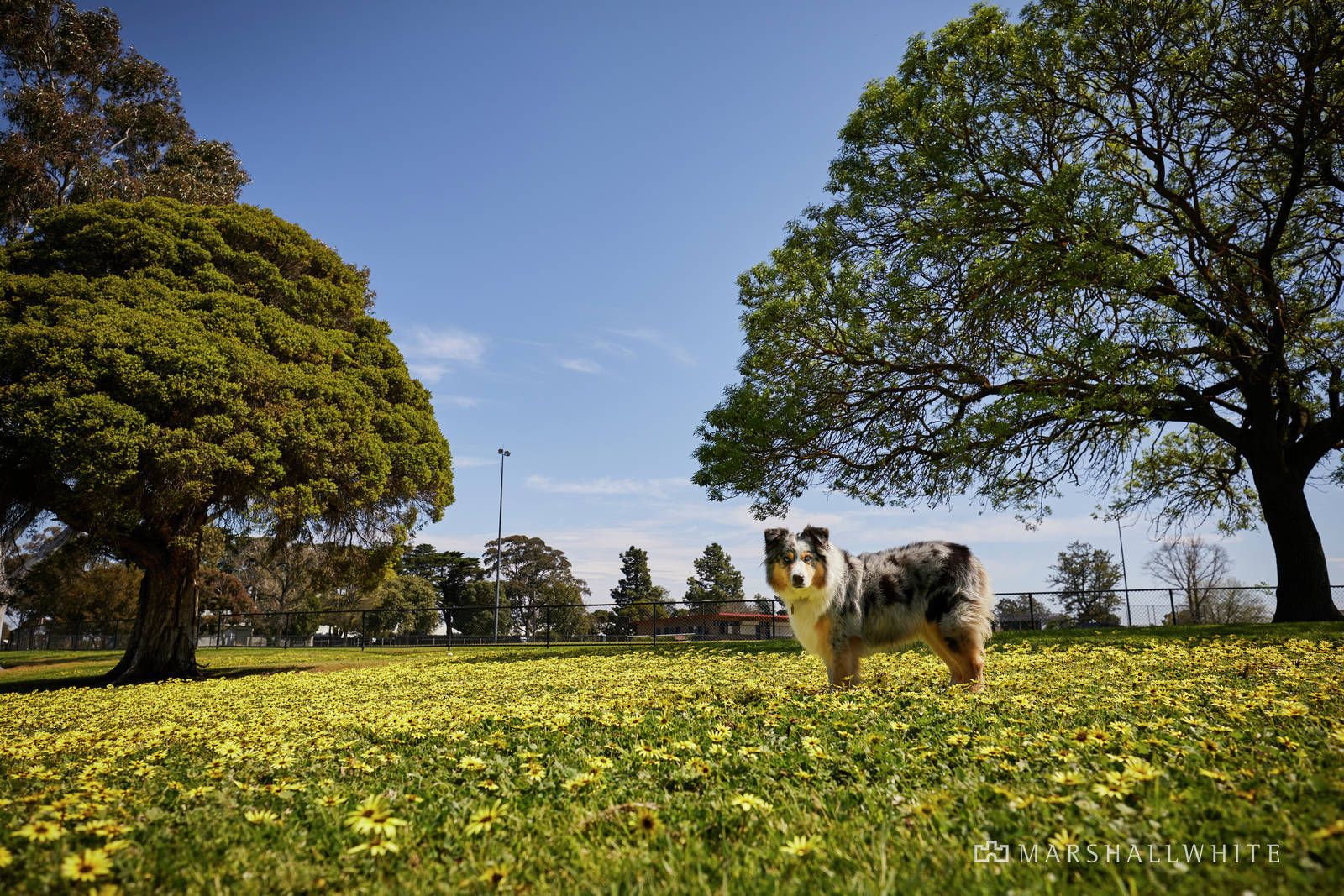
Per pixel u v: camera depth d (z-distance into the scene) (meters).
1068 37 15.10
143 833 2.64
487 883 2.02
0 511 14.99
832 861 2.04
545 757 3.73
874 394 16.41
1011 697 5.12
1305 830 1.93
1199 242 15.59
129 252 16.67
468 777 3.41
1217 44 14.70
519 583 60.25
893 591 6.66
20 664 24.52
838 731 4.03
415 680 11.20
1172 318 14.36
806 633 6.74
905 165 16.52
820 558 6.60
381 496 17.64
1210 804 2.21
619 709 5.59
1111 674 6.78
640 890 1.90
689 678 8.96
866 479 17.06
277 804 3.10
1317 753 2.79
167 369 14.16
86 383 13.47
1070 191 13.62
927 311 15.75
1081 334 13.79
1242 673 6.54
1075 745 3.16
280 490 15.23
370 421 17.45
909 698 5.32
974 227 15.85
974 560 6.66
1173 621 20.59
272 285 17.97
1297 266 16.75
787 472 17.11
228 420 14.29
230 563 39.34
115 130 26.53
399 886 2.06
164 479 14.04
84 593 36.03
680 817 2.56
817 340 16.36
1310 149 15.20
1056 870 1.89
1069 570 41.34
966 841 2.13
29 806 3.11
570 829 2.47
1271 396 16.02
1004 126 15.72
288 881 2.13
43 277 15.98
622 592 62.81
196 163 26.89
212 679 15.28
